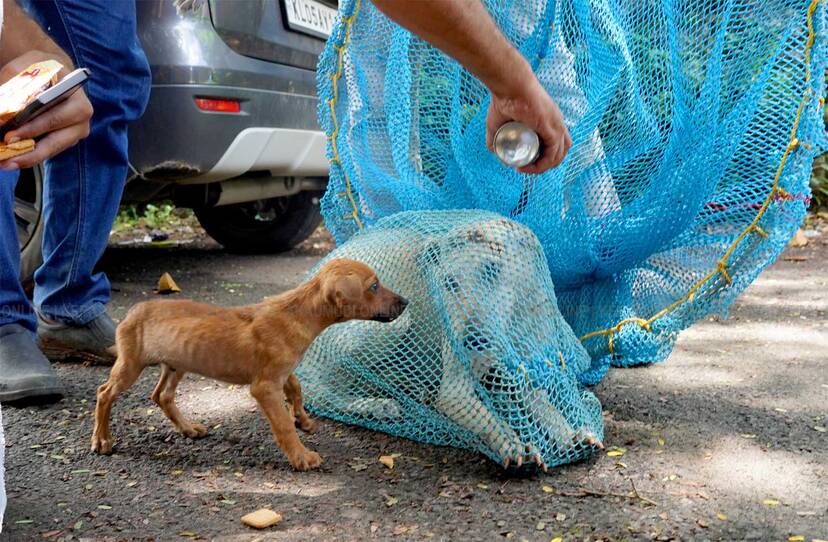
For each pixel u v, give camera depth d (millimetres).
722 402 3252
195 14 4582
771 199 2898
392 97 3361
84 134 1924
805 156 2848
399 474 2604
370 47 3473
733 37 3006
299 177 6062
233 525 2262
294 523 2268
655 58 3141
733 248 2992
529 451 2518
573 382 2799
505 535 2189
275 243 6980
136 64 3551
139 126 4617
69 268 3668
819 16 2756
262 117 4906
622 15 3131
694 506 2348
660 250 3172
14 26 2133
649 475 2566
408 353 2949
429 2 1768
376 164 3545
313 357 3230
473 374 2594
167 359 2719
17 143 1733
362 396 3084
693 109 2961
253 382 2648
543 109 2115
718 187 3115
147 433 2965
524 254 2775
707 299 3062
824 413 3111
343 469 2650
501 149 2178
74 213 3598
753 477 2543
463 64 1974
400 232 3049
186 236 8375
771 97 2941
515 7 3154
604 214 3146
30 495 2451
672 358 3900
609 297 3326
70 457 2746
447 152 3426
